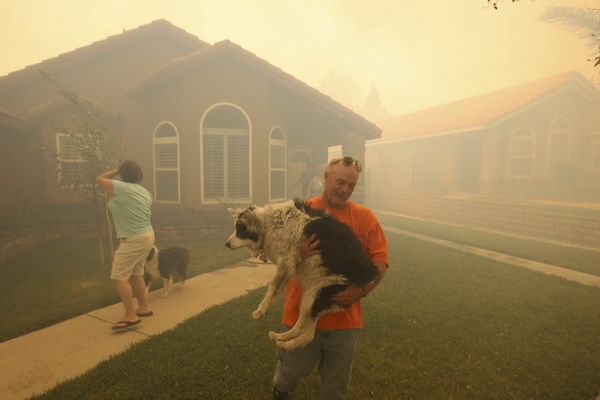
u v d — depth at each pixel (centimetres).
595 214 1348
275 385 281
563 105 2066
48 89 1301
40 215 1130
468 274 745
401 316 517
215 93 1142
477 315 529
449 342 443
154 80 1056
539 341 450
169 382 354
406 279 705
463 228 1388
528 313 538
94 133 821
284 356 261
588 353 422
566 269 811
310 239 238
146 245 486
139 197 478
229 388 347
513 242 1098
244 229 253
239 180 1195
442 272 757
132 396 333
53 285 664
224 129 1171
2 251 835
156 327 489
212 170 1171
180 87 1118
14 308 552
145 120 1238
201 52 1066
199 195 1152
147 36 1349
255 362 390
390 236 1191
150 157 1249
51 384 359
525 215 1288
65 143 1175
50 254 915
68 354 418
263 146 1206
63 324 500
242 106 1170
